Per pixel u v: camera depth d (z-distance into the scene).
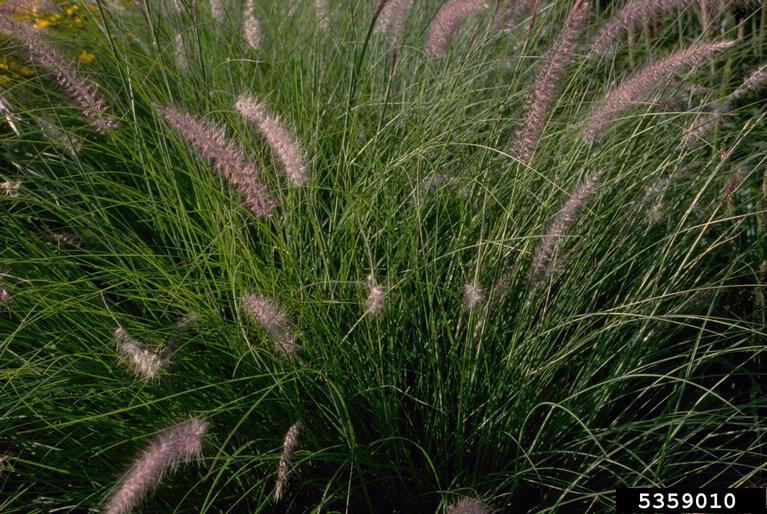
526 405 0.79
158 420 0.74
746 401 0.87
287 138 0.75
